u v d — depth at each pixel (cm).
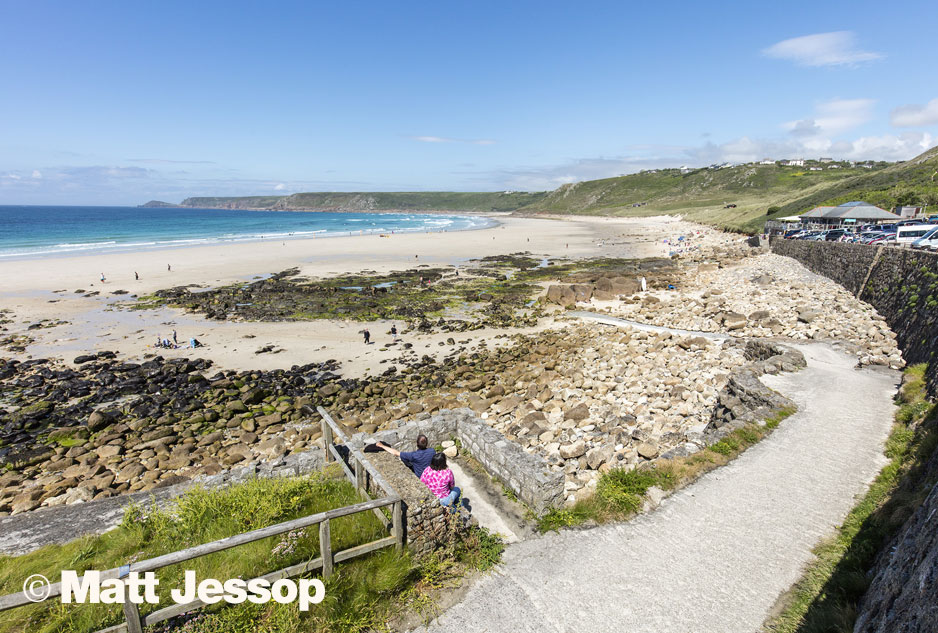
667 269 5472
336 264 6362
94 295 4259
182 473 1504
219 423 1930
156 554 662
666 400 1670
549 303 3997
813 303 2862
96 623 538
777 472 1026
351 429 1770
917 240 2952
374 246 8525
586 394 1847
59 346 2925
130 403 2139
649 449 1167
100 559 683
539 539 820
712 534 829
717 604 675
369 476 809
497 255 7450
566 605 670
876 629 520
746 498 934
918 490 817
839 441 1161
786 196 10469
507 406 1827
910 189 6272
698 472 1034
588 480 1060
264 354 2800
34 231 11450
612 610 664
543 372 2272
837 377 1658
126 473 1525
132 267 5750
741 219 9712
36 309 3772
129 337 3109
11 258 6275
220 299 4147
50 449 1734
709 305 3209
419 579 691
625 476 982
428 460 830
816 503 910
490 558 756
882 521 794
